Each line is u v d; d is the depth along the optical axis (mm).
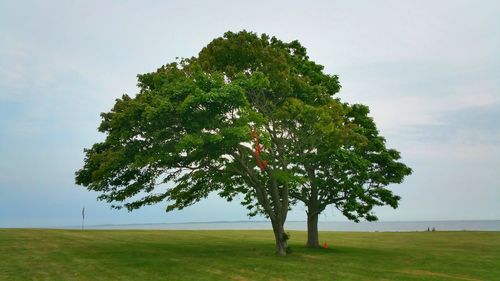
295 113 28609
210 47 30312
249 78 28266
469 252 34938
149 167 28750
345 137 29234
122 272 21625
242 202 37812
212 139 23938
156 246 35344
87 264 24109
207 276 20953
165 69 29578
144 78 29859
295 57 33781
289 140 31438
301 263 26000
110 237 43875
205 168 30047
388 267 25484
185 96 24969
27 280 19328
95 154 28125
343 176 34312
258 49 29703
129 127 26531
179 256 28438
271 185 30531
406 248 38531
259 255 29703
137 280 19625
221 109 25438
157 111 24172
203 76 25047
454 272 24109
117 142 27453
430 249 37531
